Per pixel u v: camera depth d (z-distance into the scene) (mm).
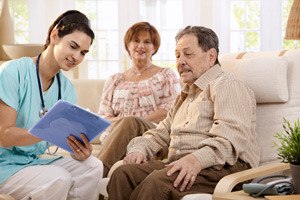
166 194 1727
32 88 1907
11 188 1813
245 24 5121
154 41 3078
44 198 1789
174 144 1993
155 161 2021
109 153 2465
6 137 1771
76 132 1770
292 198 1445
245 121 1884
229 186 1650
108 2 5297
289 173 2018
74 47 1879
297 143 1575
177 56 2096
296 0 2955
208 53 2047
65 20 1885
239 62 2270
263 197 1535
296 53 2199
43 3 5309
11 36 4531
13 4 5246
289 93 2154
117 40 5324
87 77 4934
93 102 3297
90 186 2014
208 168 1843
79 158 1904
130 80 3092
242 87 1942
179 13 5203
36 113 1931
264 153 2123
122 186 1860
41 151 2012
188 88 2131
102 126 1696
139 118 2584
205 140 1849
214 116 1918
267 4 5012
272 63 2143
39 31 5340
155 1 5230
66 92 2092
